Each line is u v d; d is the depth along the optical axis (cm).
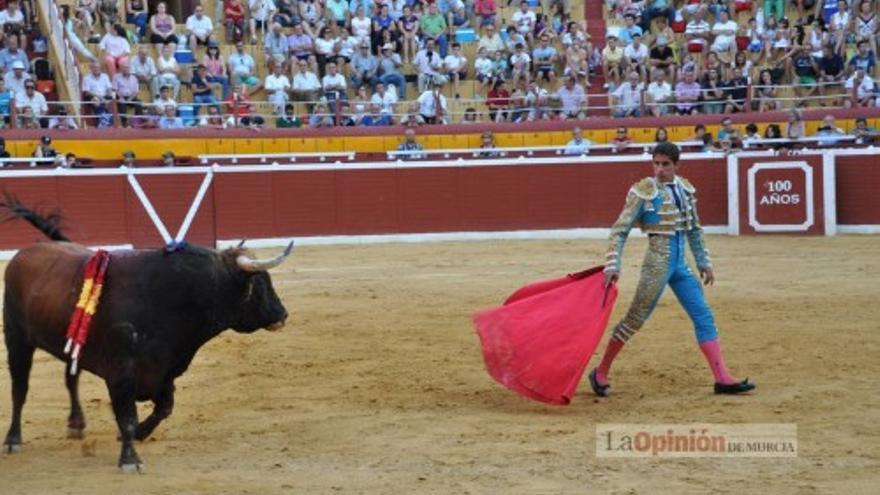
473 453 754
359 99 2662
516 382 892
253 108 2642
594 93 2744
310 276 1805
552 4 2914
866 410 849
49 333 755
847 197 2312
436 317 1361
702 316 925
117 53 2566
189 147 2475
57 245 787
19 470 744
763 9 2858
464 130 2589
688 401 897
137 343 734
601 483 679
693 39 2775
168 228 2297
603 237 2377
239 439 812
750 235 2314
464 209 2400
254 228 2339
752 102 2614
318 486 686
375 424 845
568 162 2403
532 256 2033
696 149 2458
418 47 2770
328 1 2773
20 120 2395
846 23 2741
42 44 2580
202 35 2695
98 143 2409
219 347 1192
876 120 2556
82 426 825
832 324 1243
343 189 2373
